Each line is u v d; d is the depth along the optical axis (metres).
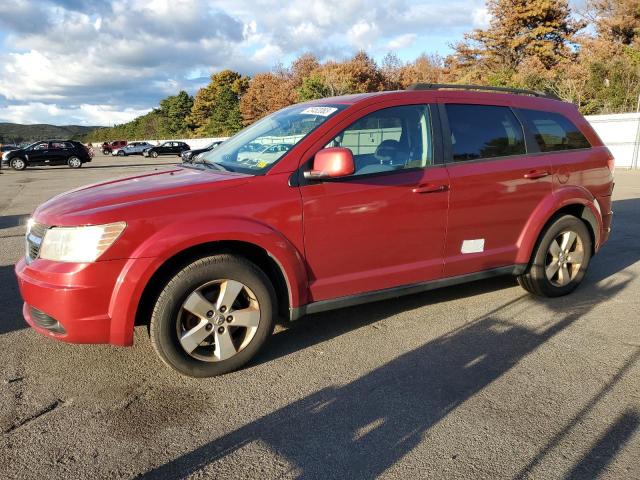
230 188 3.30
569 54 38.44
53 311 3.02
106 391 3.18
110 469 2.46
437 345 3.80
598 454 2.55
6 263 6.31
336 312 4.47
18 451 2.60
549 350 3.71
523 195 4.34
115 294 3.02
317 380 3.30
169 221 3.10
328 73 50.94
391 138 3.83
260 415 2.92
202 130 80.00
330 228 3.54
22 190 15.70
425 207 3.86
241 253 3.49
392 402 3.04
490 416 2.88
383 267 3.82
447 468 2.46
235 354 3.37
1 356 3.65
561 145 4.69
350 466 2.48
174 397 3.11
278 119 4.25
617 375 3.34
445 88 4.23
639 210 9.65
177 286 3.12
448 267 4.07
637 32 33.53
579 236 4.77
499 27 40.84
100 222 2.98
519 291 4.98
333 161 3.27
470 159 4.13
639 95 24.84
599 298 4.78
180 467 2.48
